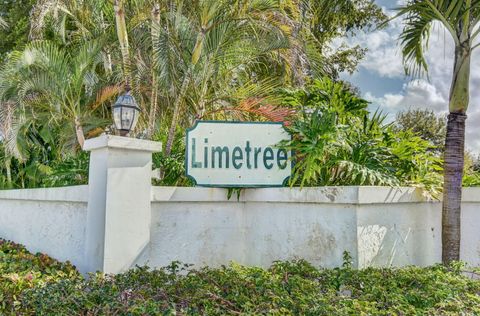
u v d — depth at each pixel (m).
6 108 8.23
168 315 2.40
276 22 6.38
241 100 6.36
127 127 4.18
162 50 6.47
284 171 4.39
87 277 3.86
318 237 3.89
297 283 2.97
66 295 2.85
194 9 6.47
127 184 3.89
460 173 3.98
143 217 3.97
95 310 2.60
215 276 3.19
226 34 6.39
